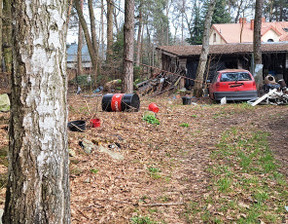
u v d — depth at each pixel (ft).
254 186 14.75
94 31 88.48
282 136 24.04
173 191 14.73
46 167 7.58
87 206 12.91
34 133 7.45
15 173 7.48
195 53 67.62
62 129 7.98
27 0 7.32
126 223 11.59
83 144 19.69
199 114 36.47
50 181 7.64
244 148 21.59
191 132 28.04
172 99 53.72
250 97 43.32
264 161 18.54
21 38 7.36
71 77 80.48
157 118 32.94
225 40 128.26
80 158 17.95
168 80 65.21
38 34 7.43
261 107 38.93
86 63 132.98
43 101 7.52
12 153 7.51
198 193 14.35
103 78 75.51
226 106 40.93
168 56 77.30
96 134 23.45
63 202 7.95
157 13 144.66
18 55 7.39
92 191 14.42
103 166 17.65
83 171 16.56
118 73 78.54
